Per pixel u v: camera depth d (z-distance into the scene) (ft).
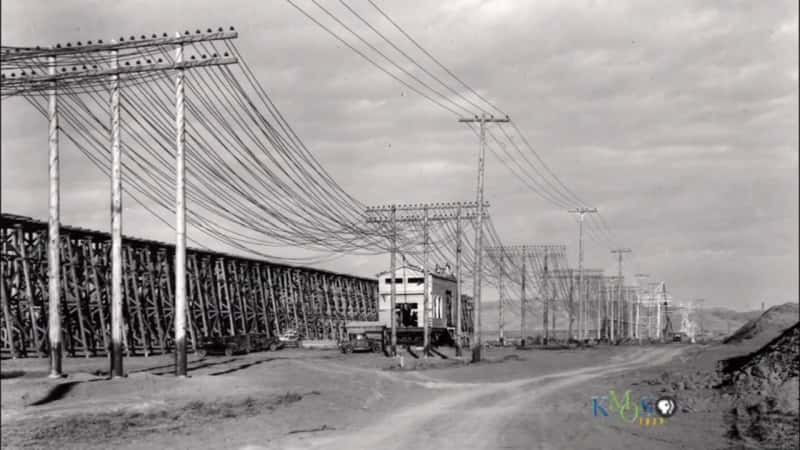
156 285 207.41
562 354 210.79
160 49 93.71
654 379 108.78
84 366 132.57
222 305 240.73
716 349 182.91
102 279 183.62
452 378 127.85
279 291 288.71
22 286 165.99
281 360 149.38
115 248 92.79
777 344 85.61
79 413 69.05
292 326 291.79
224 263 245.86
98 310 179.73
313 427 68.13
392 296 188.65
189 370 129.08
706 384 86.79
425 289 189.88
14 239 157.58
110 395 81.61
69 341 172.14
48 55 85.56
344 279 361.71
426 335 188.24
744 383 77.10
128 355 182.70
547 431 64.03
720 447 52.31
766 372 76.74
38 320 170.91
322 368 133.39
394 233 186.80
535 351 233.96
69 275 176.76
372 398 94.38
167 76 94.48
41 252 164.45
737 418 65.05
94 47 89.61
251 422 69.46
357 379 116.37
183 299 97.55
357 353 212.84
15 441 56.39
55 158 88.43
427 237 190.08
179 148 95.66
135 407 74.02
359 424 70.79
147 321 199.72
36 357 155.33
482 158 169.17
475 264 169.89
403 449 54.49
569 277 313.94
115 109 91.86
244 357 184.96
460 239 194.18
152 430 63.46
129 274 190.60
